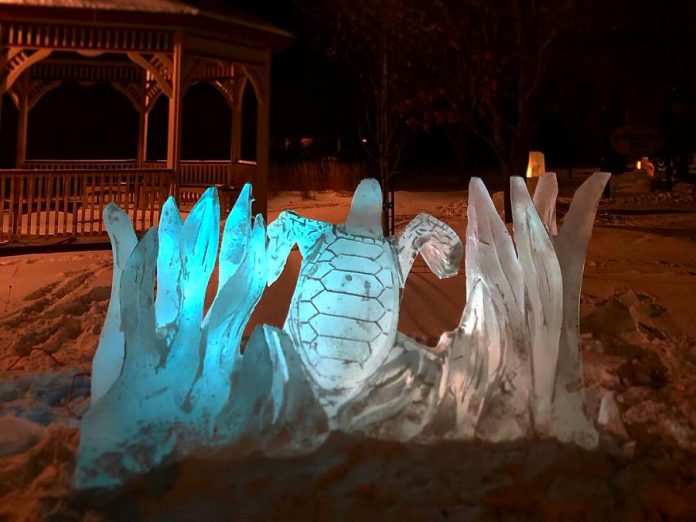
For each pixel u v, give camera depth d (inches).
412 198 829.8
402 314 298.8
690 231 551.2
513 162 618.5
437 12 589.3
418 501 149.7
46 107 1109.7
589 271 400.8
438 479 157.6
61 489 155.0
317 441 170.2
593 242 500.1
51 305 328.8
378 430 175.0
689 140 1132.5
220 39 568.7
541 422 174.6
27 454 173.5
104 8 518.0
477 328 181.8
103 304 321.4
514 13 593.9
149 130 1215.6
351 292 177.6
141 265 164.2
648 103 885.2
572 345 177.3
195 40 552.1
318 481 155.7
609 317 301.4
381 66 560.4
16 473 163.3
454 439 173.3
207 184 697.6
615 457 169.3
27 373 236.2
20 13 513.0
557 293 174.4
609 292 345.1
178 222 176.7
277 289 328.2
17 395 217.9
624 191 1050.1
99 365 172.9
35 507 147.6
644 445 179.0
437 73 618.2
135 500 149.6
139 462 158.2
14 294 351.3
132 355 163.2
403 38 576.7
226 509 146.8
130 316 163.6
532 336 177.5
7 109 1061.1
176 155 542.6
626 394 217.9
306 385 173.8
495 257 180.2
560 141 1625.2
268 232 190.2
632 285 358.3
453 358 179.5
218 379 174.2
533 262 176.7
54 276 391.9
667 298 332.5
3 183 492.1
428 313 301.7
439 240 186.1
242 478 157.1
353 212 185.6
